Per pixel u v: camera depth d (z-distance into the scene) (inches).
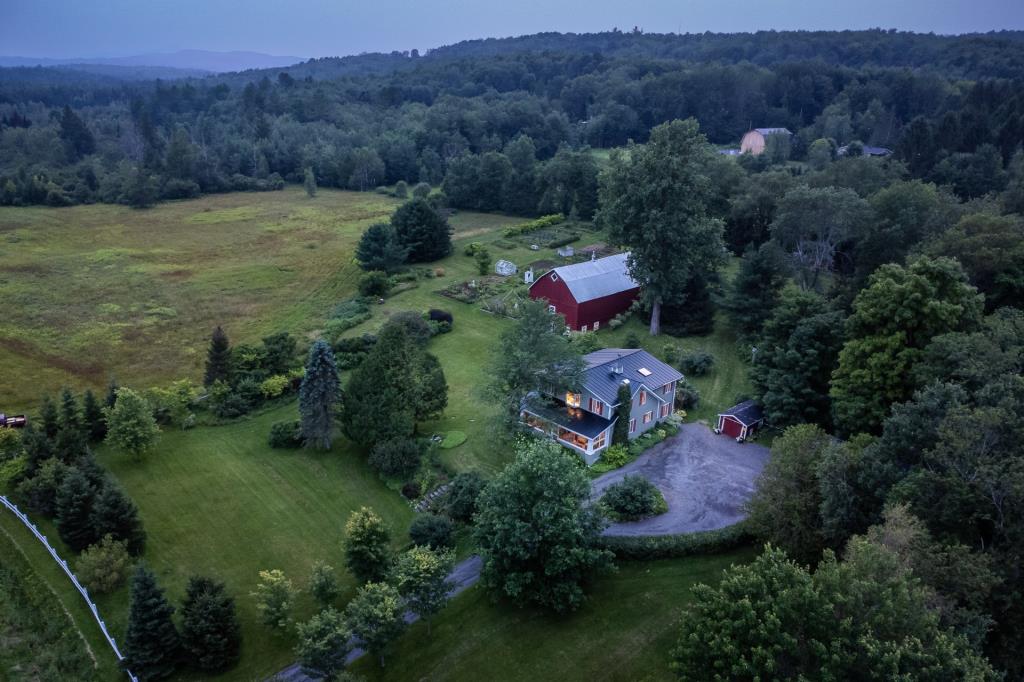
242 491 1692.9
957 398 1214.3
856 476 1199.6
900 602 837.2
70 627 1275.8
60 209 4817.9
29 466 1654.8
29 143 6082.7
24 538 1510.8
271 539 1521.9
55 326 2736.2
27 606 1337.4
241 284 3304.6
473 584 1376.7
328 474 1758.1
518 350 1740.9
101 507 1428.4
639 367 1911.9
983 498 1012.5
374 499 1652.3
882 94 6417.3
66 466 1635.1
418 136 6254.9
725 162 3481.8
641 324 2669.8
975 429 1061.8
